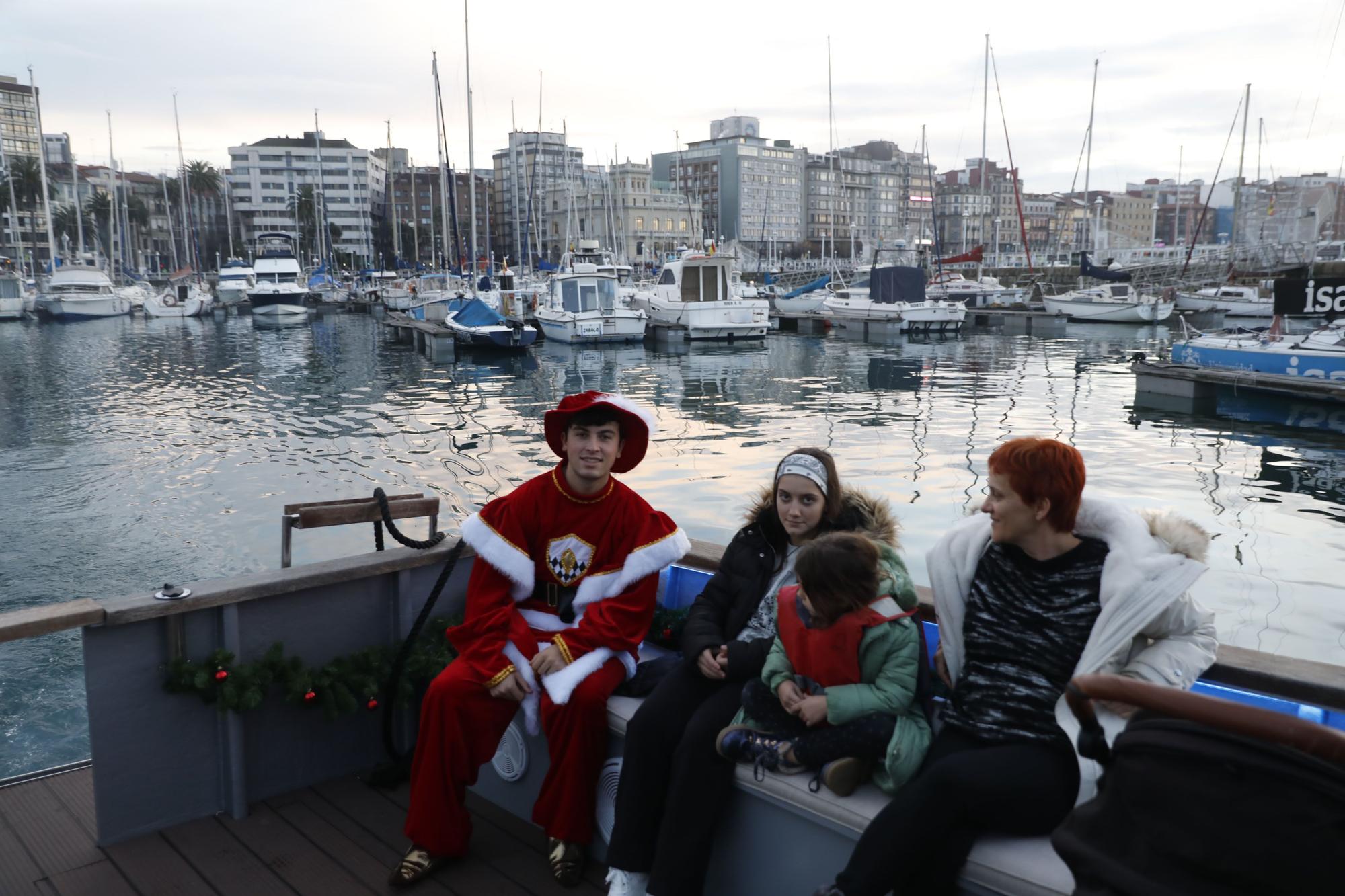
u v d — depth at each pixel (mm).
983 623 2309
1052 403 20406
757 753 2418
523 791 3131
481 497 12367
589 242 44531
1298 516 10977
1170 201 178125
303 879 2799
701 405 21000
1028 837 2092
